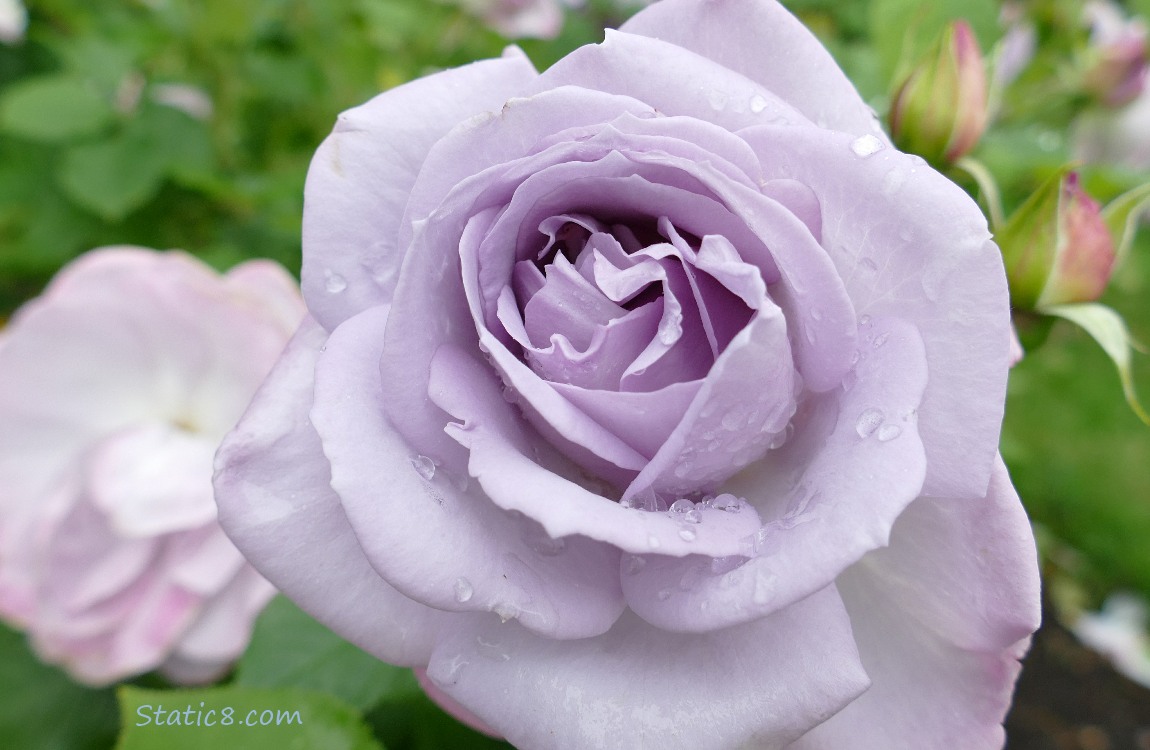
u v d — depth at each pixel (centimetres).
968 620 24
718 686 23
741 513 23
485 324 24
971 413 23
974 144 29
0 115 42
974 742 24
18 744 34
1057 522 72
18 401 34
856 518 22
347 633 24
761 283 22
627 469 23
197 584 33
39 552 33
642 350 24
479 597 23
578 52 24
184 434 34
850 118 25
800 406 24
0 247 44
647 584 24
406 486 23
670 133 23
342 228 24
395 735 29
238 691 26
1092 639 67
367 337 24
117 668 33
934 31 32
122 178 42
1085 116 39
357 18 48
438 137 25
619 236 24
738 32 25
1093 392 82
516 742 24
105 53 45
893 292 23
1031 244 28
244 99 46
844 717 25
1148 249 89
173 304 33
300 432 24
